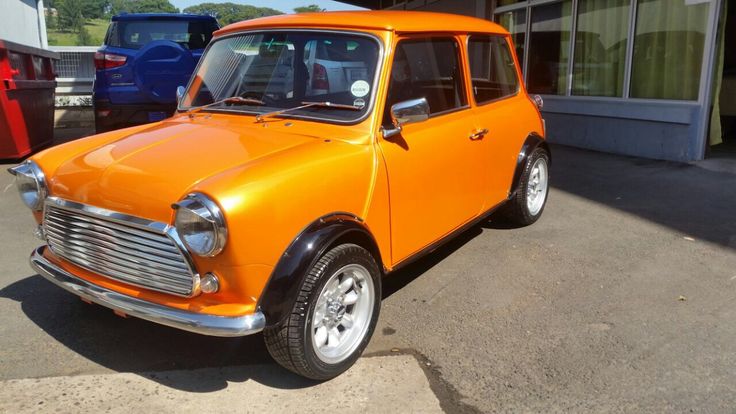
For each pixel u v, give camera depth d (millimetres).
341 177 3125
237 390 3072
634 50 8438
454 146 4055
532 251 4965
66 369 3252
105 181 2986
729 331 3592
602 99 8883
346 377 3182
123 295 2945
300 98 3688
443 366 3277
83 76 16797
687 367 3217
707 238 5156
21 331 3668
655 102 8055
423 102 3465
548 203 6336
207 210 2598
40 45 16734
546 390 3037
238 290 2758
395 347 3480
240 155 3076
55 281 3225
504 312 3898
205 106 4023
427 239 3922
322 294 3014
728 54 9273
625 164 7992
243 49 4066
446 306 3998
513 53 5297
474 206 4496
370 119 3408
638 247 4996
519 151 5148
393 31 3592
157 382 3141
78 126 13969
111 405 2932
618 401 2936
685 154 7828
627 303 3988
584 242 5145
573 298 4082
